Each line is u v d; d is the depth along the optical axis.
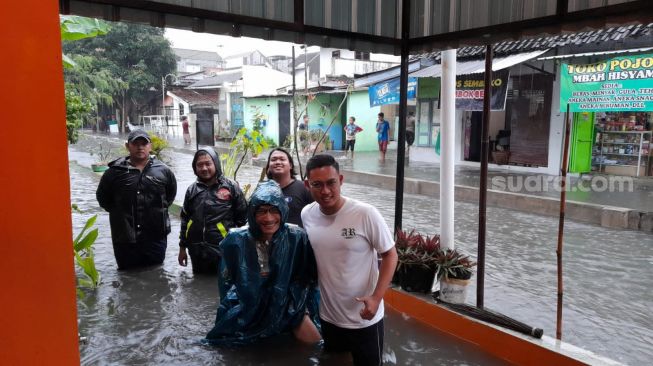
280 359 3.46
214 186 5.43
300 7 3.85
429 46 4.32
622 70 10.45
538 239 7.57
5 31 1.22
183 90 34.47
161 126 34.22
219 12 3.50
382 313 3.16
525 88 13.59
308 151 19.42
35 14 1.26
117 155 17.88
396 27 4.46
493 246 7.15
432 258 4.29
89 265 4.70
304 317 3.71
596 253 6.75
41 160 1.30
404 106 4.64
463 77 12.34
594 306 4.75
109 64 34.78
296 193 4.53
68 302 1.39
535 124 13.52
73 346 1.41
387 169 15.06
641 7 2.97
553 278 5.62
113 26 35.19
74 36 4.72
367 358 3.13
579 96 11.23
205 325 4.09
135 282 5.18
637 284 5.42
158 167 5.63
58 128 1.32
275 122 25.59
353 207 2.96
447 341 3.81
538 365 3.34
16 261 1.29
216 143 26.50
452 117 4.60
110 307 4.49
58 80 1.31
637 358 3.67
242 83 29.05
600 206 8.79
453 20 4.09
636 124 12.15
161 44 36.88
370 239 2.95
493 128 15.77
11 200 1.27
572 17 3.30
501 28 3.73
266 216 3.38
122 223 5.46
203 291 4.93
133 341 3.78
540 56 11.04
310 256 3.54
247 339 3.66
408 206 10.49
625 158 12.52
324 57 27.42
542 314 4.53
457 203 10.73
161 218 5.66
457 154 15.77
